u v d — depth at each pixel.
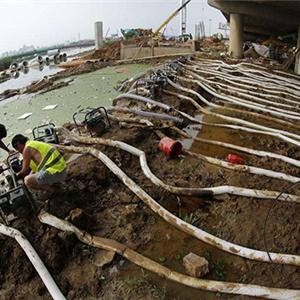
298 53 16.23
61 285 3.68
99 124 7.27
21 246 4.00
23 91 15.32
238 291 3.51
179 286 3.65
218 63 17.11
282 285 3.61
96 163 5.93
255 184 5.46
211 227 4.66
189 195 5.22
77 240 4.25
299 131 8.05
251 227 4.52
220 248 4.17
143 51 26.19
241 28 21.36
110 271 3.88
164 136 7.21
